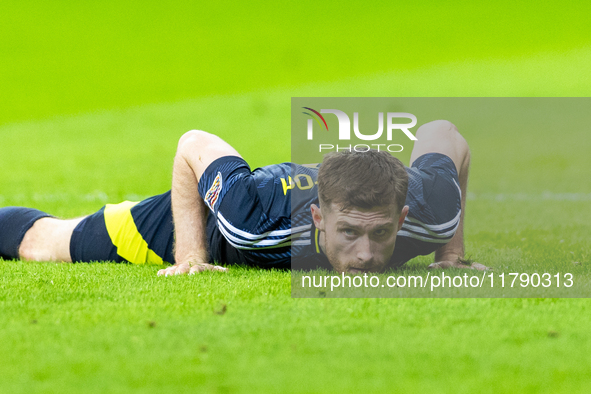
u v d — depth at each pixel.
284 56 129.75
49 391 7.24
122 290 12.31
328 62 125.38
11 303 11.19
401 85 93.19
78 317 10.18
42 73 122.50
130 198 36.12
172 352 8.43
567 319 9.98
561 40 124.12
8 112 98.44
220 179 14.48
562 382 7.40
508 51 120.25
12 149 65.12
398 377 7.55
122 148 64.38
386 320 9.92
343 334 9.19
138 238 16.77
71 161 56.34
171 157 58.34
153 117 84.56
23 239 17.84
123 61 131.50
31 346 8.72
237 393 7.12
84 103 104.62
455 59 117.25
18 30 143.25
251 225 14.16
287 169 14.41
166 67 127.50
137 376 7.62
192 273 14.09
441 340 8.88
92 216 17.59
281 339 8.95
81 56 133.25
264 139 65.62
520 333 9.20
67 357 8.27
